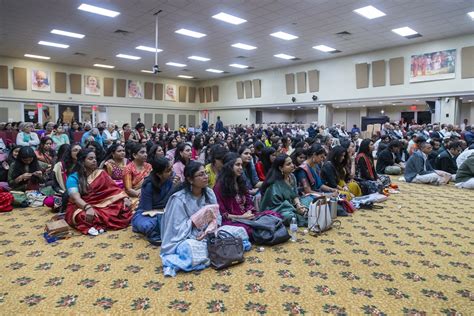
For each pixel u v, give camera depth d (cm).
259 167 482
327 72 1588
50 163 573
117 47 1341
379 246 299
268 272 244
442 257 274
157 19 1009
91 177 358
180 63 1680
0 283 223
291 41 1261
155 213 312
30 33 1133
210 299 205
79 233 329
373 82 1424
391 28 1099
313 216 335
